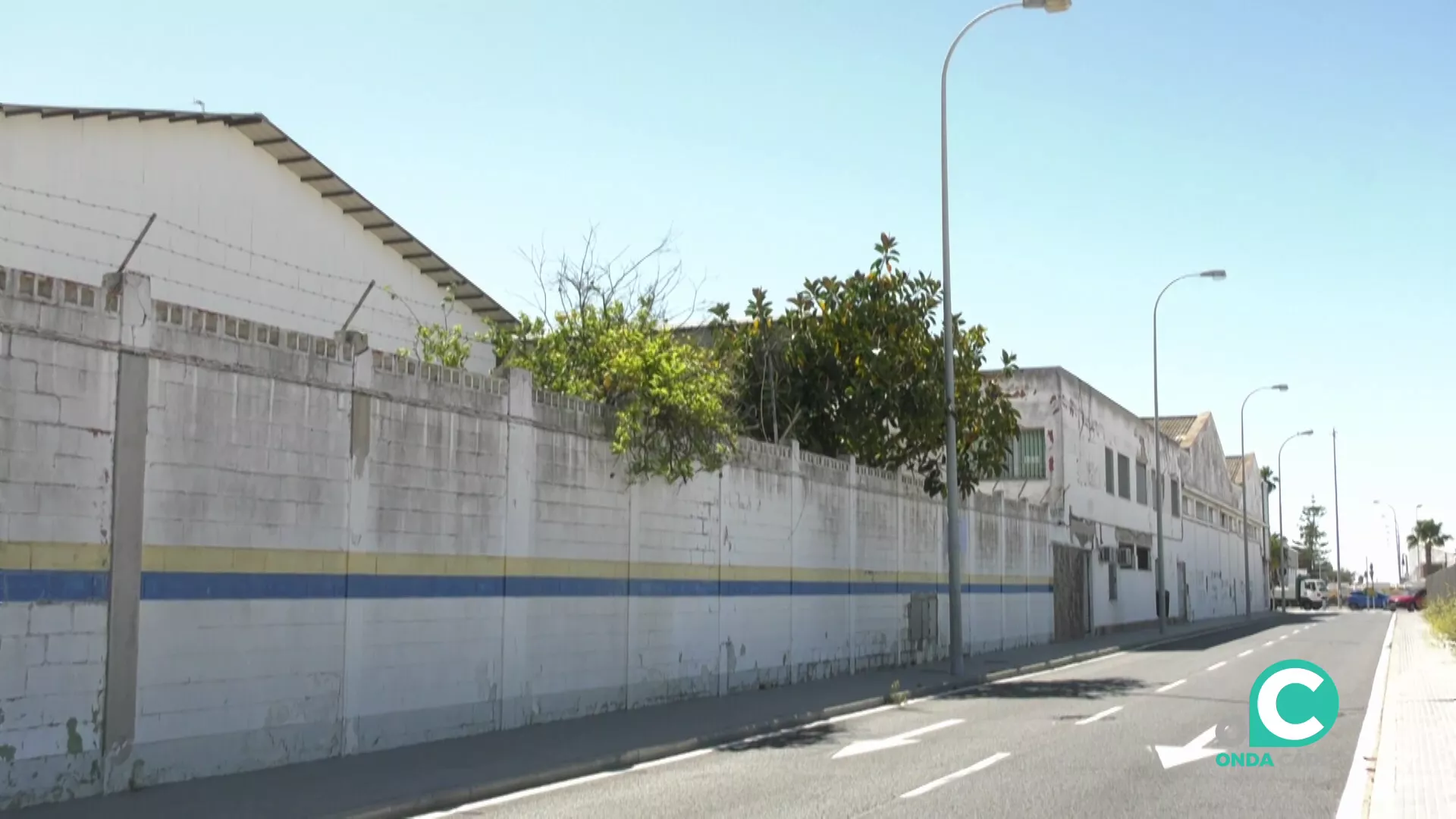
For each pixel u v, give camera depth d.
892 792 12.09
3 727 10.05
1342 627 53.81
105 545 10.92
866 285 28.17
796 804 11.48
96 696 10.79
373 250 23.56
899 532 29.45
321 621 13.16
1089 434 48.16
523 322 19.75
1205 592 72.25
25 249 17.23
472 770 12.76
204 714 11.82
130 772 11.09
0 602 10.08
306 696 12.96
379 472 14.05
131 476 11.19
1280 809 11.16
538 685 16.64
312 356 13.20
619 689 18.44
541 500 16.81
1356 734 16.67
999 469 31.03
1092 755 14.68
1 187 17.02
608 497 18.31
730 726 16.92
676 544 20.08
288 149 21.12
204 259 19.84
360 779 12.04
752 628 22.42
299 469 12.97
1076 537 45.19
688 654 20.33
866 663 27.20
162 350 11.55
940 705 21.16
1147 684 25.03
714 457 19.55
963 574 33.62
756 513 22.75
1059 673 28.56
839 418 28.11
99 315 10.98
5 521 10.14
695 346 21.25
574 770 13.31
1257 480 98.38
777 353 28.12
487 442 15.80
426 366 14.85
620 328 19.56
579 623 17.53
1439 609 48.06
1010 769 13.61
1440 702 20.38
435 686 14.78
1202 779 12.88
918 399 28.05
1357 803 11.48
